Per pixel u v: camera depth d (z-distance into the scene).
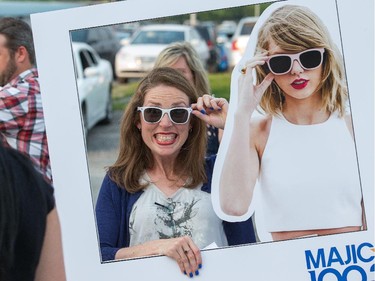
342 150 2.89
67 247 2.92
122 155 2.97
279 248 2.92
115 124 3.62
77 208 2.92
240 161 2.94
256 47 2.91
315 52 2.88
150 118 2.96
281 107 2.90
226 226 2.95
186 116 2.96
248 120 2.94
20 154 2.06
